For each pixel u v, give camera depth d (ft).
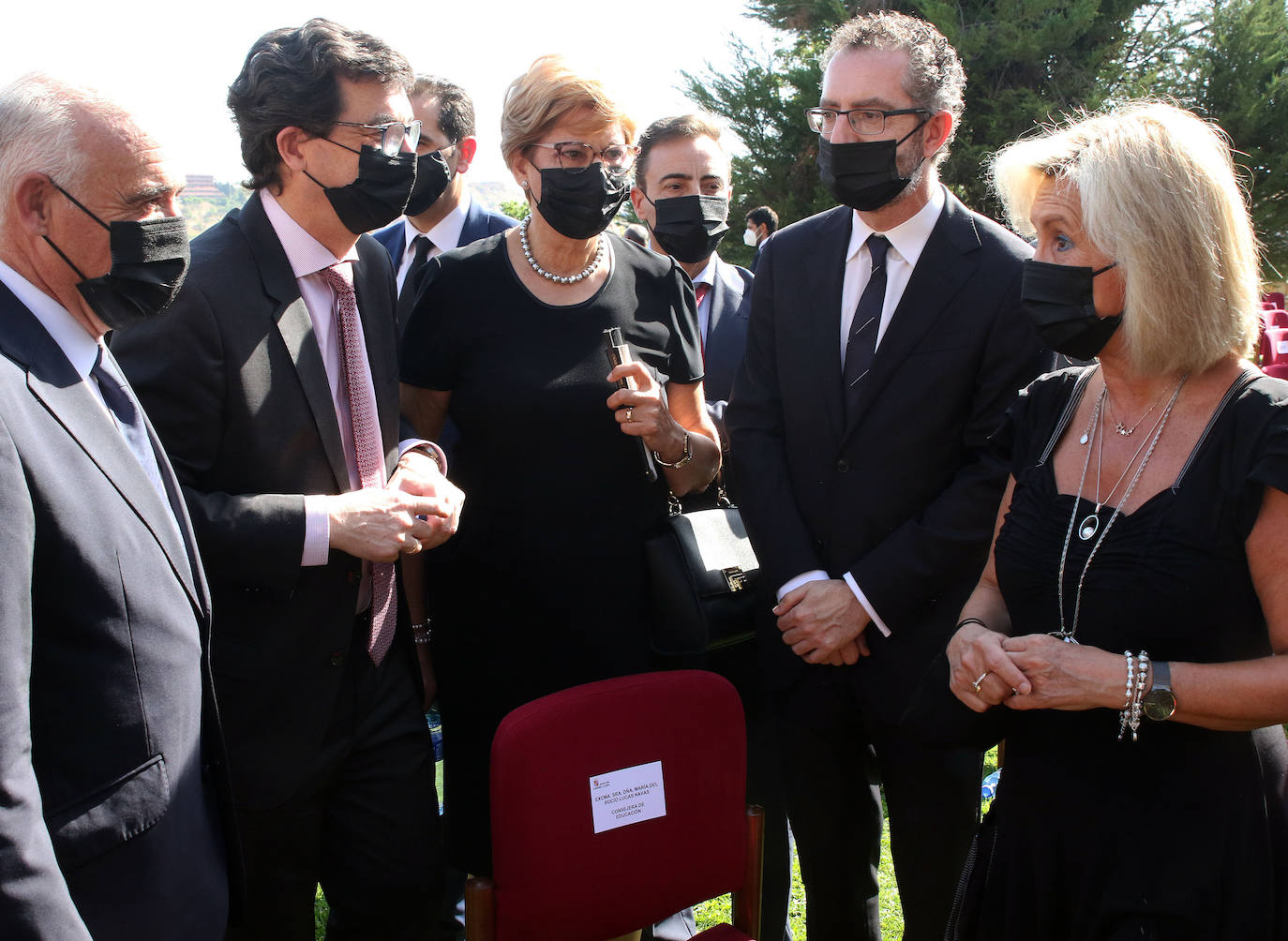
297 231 6.34
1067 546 5.10
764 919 8.98
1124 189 4.63
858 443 7.52
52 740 4.31
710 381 10.52
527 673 7.57
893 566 7.20
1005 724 5.67
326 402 6.40
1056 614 5.16
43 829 3.87
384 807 6.82
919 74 7.06
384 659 7.00
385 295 7.07
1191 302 4.60
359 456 6.69
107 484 4.41
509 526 7.41
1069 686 4.71
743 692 8.96
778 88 58.34
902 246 7.45
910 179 7.17
